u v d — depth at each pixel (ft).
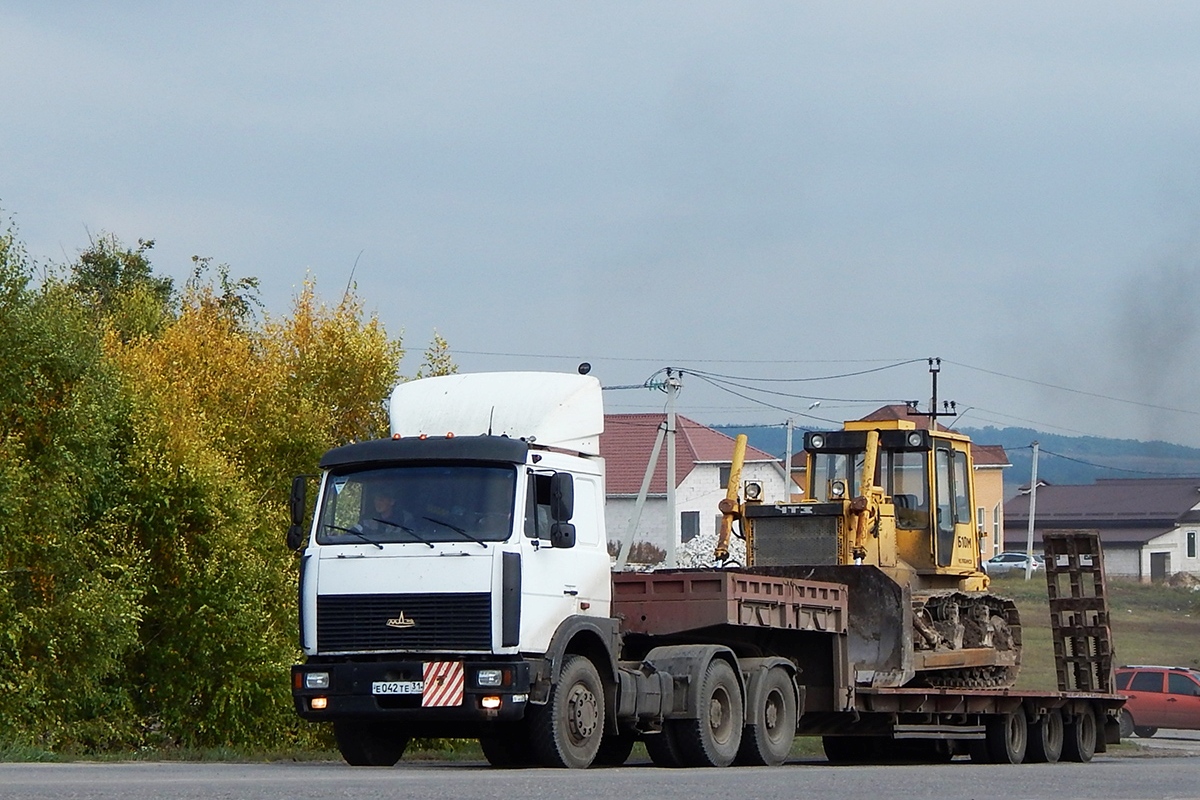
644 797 73.61
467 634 110.01
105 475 159.33
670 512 317.83
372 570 112.06
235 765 115.34
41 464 151.23
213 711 159.63
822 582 143.64
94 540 155.84
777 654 142.72
